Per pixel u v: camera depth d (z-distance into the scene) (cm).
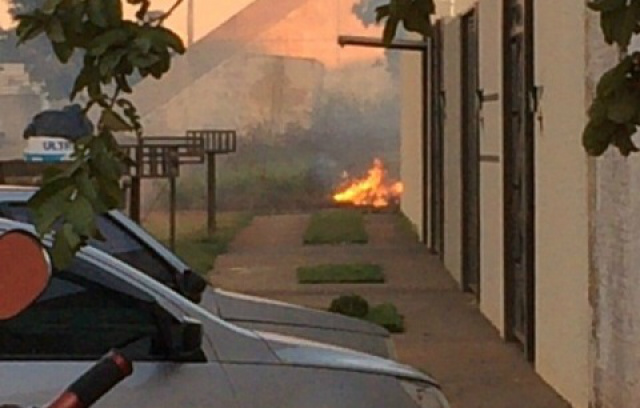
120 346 591
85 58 347
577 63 1083
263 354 618
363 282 1962
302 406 611
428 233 2436
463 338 1466
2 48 2709
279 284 1952
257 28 3197
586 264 1058
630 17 341
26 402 568
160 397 585
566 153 1130
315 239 2577
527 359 1316
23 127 2794
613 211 971
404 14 379
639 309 897
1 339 583
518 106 1391
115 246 826
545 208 1229
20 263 322
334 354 654
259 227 2870
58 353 586
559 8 1152
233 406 598
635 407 903
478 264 1712
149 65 345
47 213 343
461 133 1859
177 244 2445
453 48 1997
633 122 355
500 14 1464
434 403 672
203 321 615
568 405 1126
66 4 338
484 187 1603
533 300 1304
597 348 1024
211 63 3181
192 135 2770
